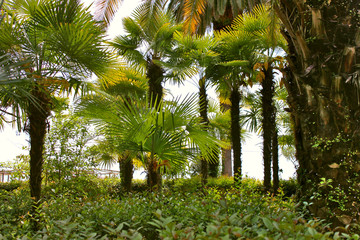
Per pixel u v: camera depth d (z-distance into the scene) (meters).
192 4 5.60
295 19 3.24
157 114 5.16
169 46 10.13
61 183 7.31
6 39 4.26
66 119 8.10
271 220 2.05
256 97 11.41
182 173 6.64
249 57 9.29
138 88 8.73
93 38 4.66
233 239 1.99
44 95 4.86
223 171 15.21
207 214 2.36
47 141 7.71
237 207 2.89
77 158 7.85
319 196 2.93
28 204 4.17
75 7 4.89
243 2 11.64
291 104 3.25
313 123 3.04
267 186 8.77
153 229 2.73
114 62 5.03
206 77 9.51
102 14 9.46
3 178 10.73
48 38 4.57
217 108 13.30
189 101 5.20
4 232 2.86
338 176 2.88
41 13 4.82
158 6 9.84
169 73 9.54
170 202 3.49
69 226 2.07
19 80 3.40
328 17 3.07
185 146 5.36
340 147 2.90
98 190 7.52
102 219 2.87
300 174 3.14
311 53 3.09
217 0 11.29
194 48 9.61
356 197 2.81
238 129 9.89
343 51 2.97
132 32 10.40
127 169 9.55
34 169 4.85
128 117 5.01
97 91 5.44
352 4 3.04
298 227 1.71
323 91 2.99
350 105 2.92
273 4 3.34
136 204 3.29
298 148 3.21
